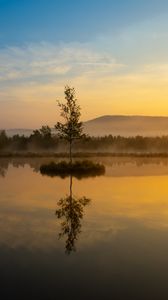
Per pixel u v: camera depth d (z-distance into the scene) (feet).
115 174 149.07
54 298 31.48
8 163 215.72
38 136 435.12
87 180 125.70
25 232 53.52
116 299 31.37
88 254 43.21
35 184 112.88
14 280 35.32
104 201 81.51
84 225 58.23
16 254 42.98
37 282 34.88
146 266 39.27
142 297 31.73
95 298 31.53
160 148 485.15
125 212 68.90
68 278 35.83
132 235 52.01
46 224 59.06
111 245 47.01
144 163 226.17
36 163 215.72
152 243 47.93
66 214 66.95
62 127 171.53
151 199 84.33
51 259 41.32
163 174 148.66
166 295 32.12
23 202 80.02
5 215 66.13
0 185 110.01
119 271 37.76
